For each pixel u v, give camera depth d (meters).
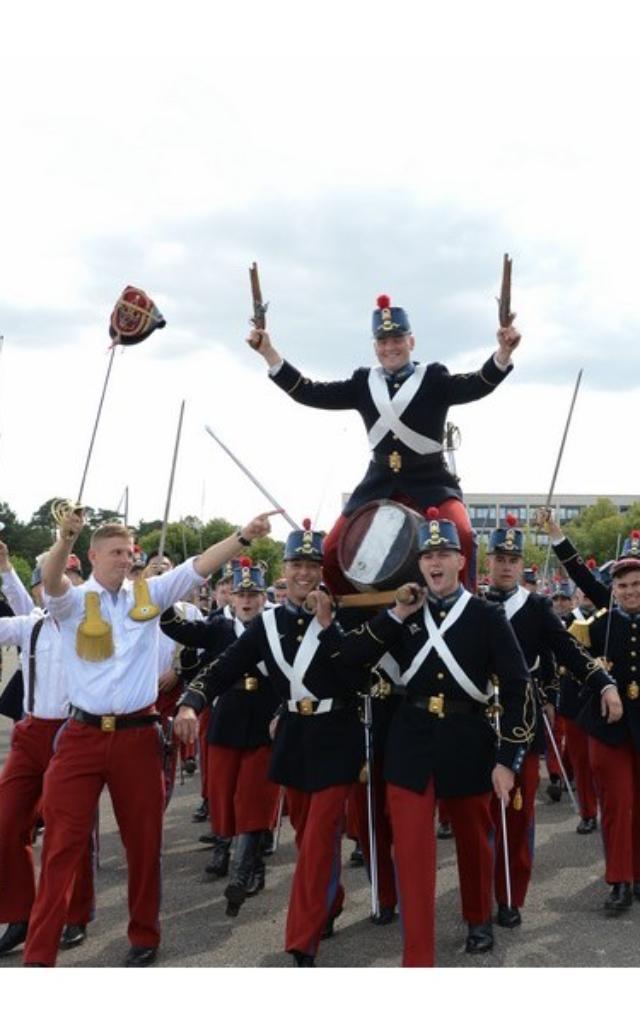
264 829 7.51
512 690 5.74
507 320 5.91
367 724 6.14
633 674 7.45
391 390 6.33
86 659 5.88
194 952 6.40
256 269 6.52
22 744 6.59
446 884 8.09
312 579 6.38
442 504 6.25
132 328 6.32
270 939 6.66
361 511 6.23
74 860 5.65
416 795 5.68
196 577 6.01
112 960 6.27
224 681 6.41
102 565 6.02
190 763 12.66
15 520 66.50
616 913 7.14
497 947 6.44
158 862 6.11
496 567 7.53
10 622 6.80
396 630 5.72
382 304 6.45
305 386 6.51
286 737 6.25
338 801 5.95
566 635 7.35
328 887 5.86
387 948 6.42
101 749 5.82
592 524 75.56
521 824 7.00
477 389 6.08
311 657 6.19
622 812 7.23
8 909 6.41
